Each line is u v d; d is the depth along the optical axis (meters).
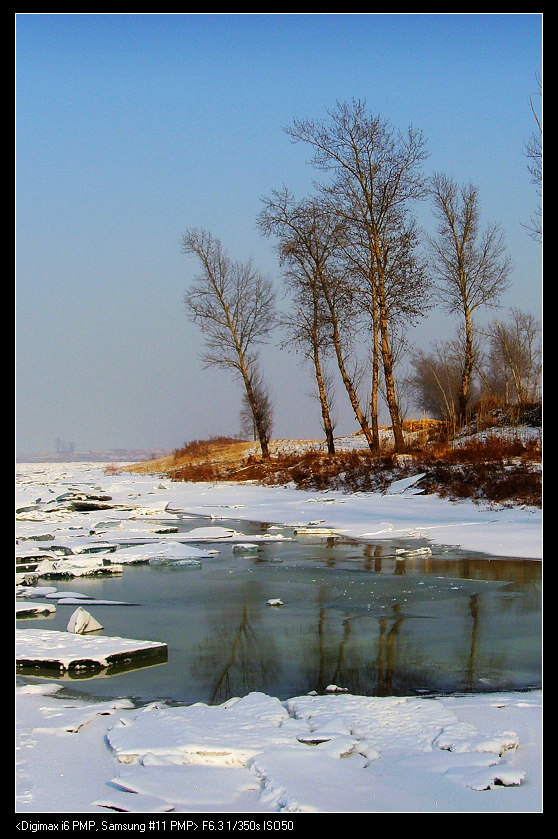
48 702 7.97
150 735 6.54
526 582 14.21
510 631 10.61
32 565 17.94
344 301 37.59
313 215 37.59
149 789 5.53
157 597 13.92
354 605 12.62
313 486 34.75
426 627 10.95
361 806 5.23
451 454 30.69
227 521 27.47
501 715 7.13
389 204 34.03
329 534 22.30
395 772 5.81
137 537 22.83
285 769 5.81
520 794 5.45
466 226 39.09
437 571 15.64
